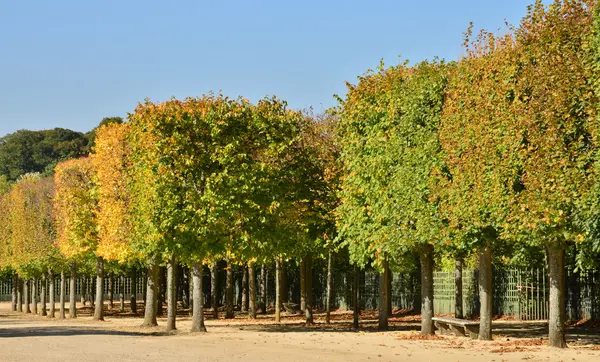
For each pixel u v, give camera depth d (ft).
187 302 193.77
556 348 68.18
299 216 102.17
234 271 178.29
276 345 74.74
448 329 90.63
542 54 63.82
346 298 166.50
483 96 70.59
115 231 110.52
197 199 96.17
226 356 63.67
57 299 261.24
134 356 63.00
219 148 97.04
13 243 182.39
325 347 72.49
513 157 65.98
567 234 61.46
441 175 77.61
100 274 140.67
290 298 183.01
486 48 76.07
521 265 111.45
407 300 150.71
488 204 69.10
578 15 62.39
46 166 398.21
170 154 96.37
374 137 88.53
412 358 62.03
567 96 60.59
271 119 100.78
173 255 101.24
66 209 139.95
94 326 115.34
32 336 86.33
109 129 116.16
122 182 112.47
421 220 78.18
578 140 60.29
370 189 87.61
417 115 81.25
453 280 134.31
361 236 88.53
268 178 97.81
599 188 57.41
